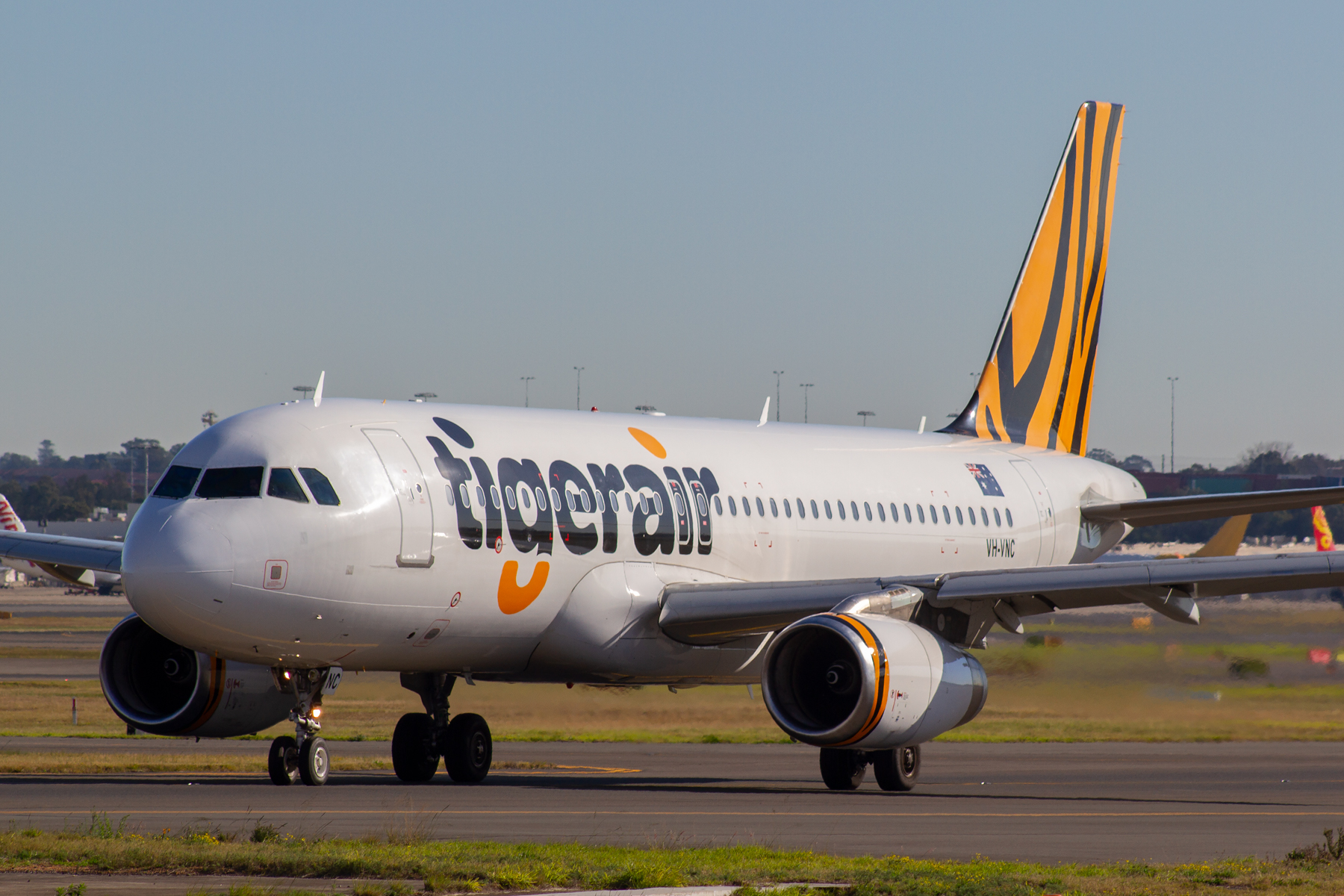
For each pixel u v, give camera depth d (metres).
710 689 139.12
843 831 59.25
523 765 95.62
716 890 42.50
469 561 78.06
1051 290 126.00
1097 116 127.88
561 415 89.81
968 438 119.56
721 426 100.31
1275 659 145.75
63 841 49.31
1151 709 132.50
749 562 94.56
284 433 74.12
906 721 73.25
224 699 78.94
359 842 50.81
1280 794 79.75
